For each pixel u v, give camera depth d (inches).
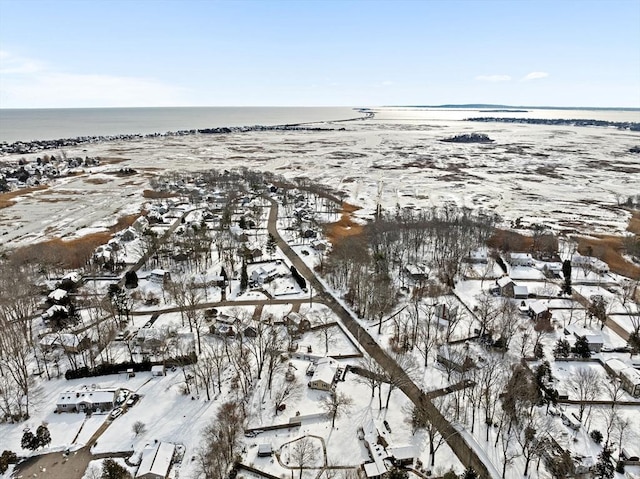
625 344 4480.8
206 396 3698.3
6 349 3986.2
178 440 3240.7
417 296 5280.5
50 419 3472.0
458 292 5605.3
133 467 3009.4
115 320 4690.0
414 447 3085.6
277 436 3262.8
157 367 4005.9
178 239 7253.9
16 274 5438.0
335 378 3858.3
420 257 6692.9
